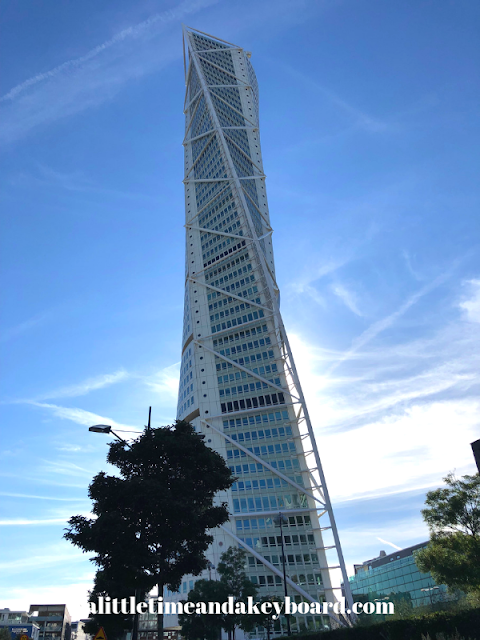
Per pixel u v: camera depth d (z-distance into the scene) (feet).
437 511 130.31
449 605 115.96
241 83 567.59
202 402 377.71
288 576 295.07
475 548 119.85
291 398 360.69
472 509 127.85
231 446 350.23
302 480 329.11
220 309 422.41
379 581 297.33
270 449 345.31
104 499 110.01
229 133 511.81
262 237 442.09
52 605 504.02
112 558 104.06
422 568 129.70
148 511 105.70
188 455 118.11
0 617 437.17
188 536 108.78
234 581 192.44
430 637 82.07
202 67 563.48
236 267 435.12
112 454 117.50
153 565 103.40
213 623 187.52
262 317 397.19
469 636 79.51
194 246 473.26
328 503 304.91
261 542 309.63
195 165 530.68
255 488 329.93
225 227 459.32
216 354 393.91
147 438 116.88
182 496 110.42
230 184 467.11
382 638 90.99
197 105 558.97
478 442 161.27
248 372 378.12
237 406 368.48
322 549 302.66
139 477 110.52
